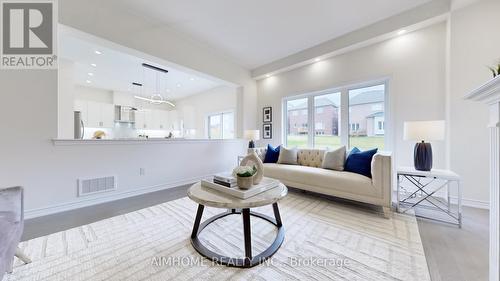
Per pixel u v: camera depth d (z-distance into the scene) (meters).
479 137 2.41
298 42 3.76
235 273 1.30
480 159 2.40
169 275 1.27
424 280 1.23
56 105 2.34
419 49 2.93
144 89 6.60
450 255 1.47
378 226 1.96
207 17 3.00
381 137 3.39
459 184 1.97
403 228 1.91
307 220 2.10
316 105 4.25
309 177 2.83
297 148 3.77
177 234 1.79
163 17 3.00
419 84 2.93
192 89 6.72
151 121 7.34
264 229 1.90
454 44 2.55
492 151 1.00
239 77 4.77
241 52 4.15
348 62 3.66
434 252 1.51
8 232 1.01
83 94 6.09
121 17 2.78
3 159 2.03
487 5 2.37
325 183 2.66
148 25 3.06
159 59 3.24
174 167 3.59
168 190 3.32
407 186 3.04
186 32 3.42
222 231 1.86
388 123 3.25
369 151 2.66
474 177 2.43
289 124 4.74
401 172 2.29
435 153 2.79
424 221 2.06
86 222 2.04
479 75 2.40
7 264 1.03
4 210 1.13
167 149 3.49
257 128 5.25
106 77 5.30
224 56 4.32
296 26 3.23
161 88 6.52
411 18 2.81
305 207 2.50
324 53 3.75
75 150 2.48
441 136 2.12
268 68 4.73
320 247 1.59
